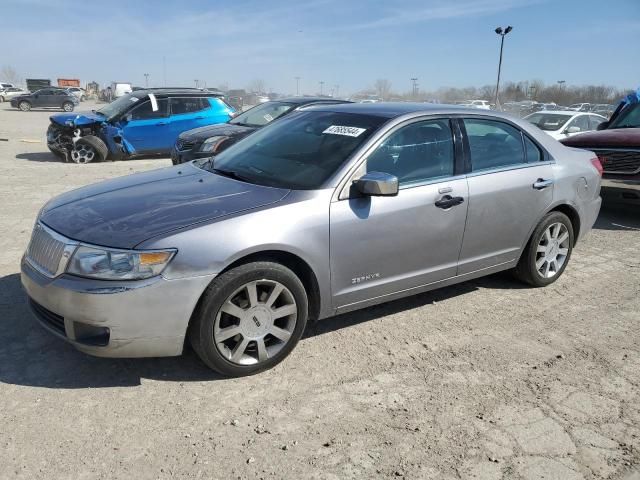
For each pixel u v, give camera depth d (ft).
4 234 20.43
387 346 12.71
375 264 12.44
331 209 11.55
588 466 8.93
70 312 9.89
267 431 9.50
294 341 11.59
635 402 10.80
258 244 10.54
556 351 12.76
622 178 24.16
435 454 9.06
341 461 8.82
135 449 8.93
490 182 14.26
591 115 44.16
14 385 10.57
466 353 12.51
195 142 32.27
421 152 13.30
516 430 9.77
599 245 21.67
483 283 17.02
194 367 11.44
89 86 290.56
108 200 11.78
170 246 9.91
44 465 8.49
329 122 13.96
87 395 10.36
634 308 15.42
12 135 64.03
